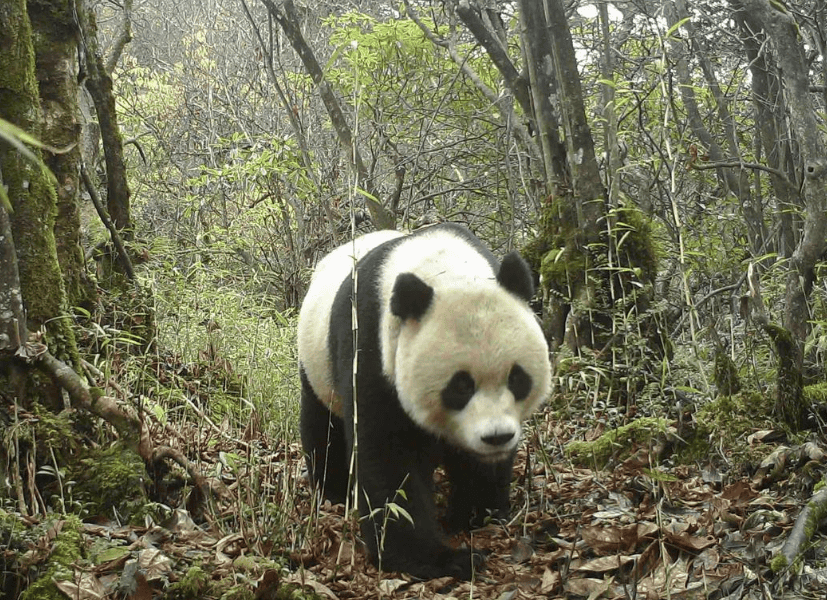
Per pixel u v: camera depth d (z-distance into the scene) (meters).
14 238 2.34
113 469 2.25
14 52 2.34
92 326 2.74
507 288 2.19
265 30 7.57
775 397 2.71
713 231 3.96
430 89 5.29
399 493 2.10
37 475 2.23
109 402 2.31
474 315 2.07
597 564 2.04
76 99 2.71
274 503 2.24
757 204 3.86
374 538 2.15
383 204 4.98
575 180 3.40
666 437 2.67
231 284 4.94
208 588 1.85
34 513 2.08
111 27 9.71
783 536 2.04
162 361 3.18
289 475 2.36
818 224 2.69
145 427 2.34
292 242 5.34
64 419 2.29
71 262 2.73
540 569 2.09
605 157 3.53
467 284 2.14
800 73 2.68
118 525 2.16
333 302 2.48
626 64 4.51
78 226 2.76
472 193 5.58
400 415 2.18
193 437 2.71
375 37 5.03
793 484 2.31
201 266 4.37
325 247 5.32
